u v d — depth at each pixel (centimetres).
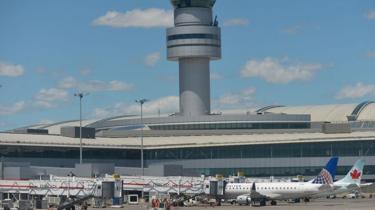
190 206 16488
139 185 17888
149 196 17812
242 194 17062
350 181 17100
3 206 14975
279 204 17162
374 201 18350
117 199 16012
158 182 17850
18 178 18788
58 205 15638
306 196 16900
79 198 16000
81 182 16562
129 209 14975
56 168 19988
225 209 14750
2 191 17138
